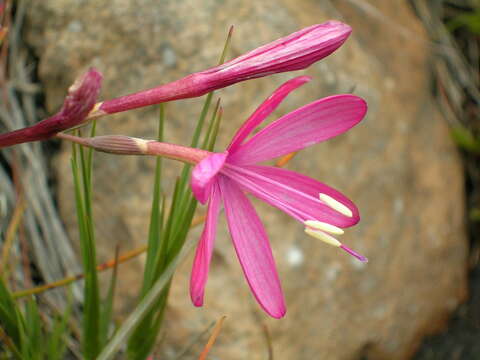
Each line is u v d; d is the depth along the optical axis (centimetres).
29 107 20
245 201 12
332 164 20
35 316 14
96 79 10
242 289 18
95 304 14
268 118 19
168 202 18
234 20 20
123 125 19
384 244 21
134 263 18
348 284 20
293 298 19
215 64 19
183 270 18
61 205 19
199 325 18
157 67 19
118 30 19
